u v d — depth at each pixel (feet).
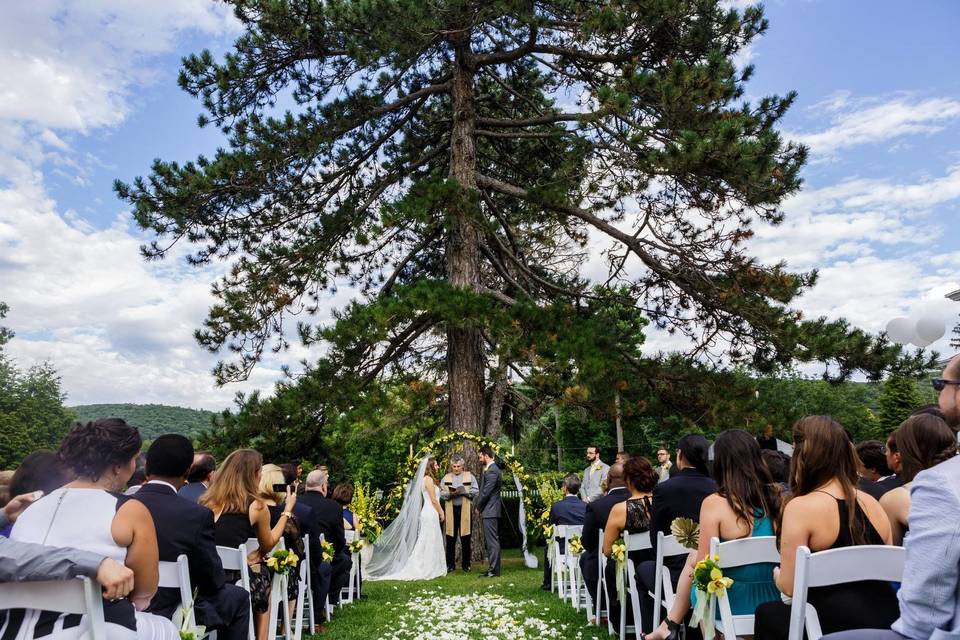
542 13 45.06
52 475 13.65
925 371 39.09
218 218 46.29
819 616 9.35
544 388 42.39
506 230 53.06
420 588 33.12
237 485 17.04
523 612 24.53
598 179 44.68
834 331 40.34
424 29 42.14
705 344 45.11
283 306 47.52
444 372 53.21
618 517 18.54
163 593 12.01
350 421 40.52
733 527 12.52
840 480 10.21
